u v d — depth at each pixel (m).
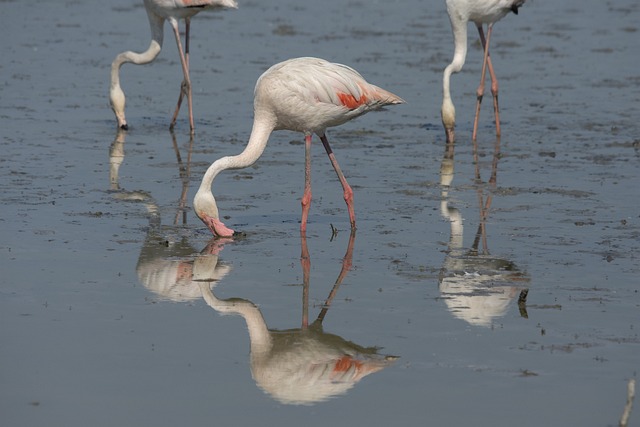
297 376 8.95
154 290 11.09
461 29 19.33
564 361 9.27
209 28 31.64
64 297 10.78
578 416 8.17
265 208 14.48
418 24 33.25
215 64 26.27
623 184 15.93
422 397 8.53
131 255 12.25
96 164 16.94
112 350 9.44
